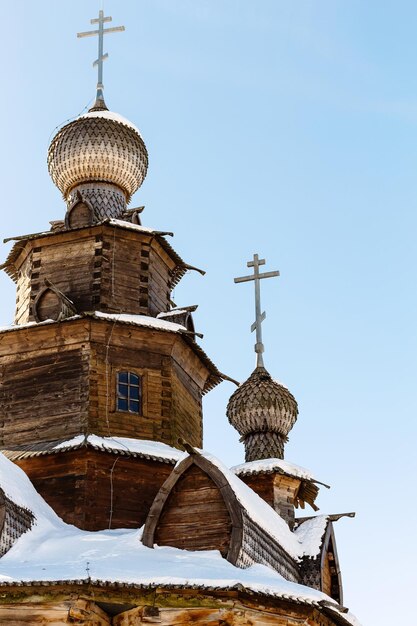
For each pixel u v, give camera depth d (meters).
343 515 30.59
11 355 29.66
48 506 26.55
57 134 34.56
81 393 28.45
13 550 24.02
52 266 31.36
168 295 32.75
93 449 27.02
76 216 32.56
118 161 33.97
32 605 21.89
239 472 30.81
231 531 23.97
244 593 22.25
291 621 23.06
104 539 24.77
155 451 27.72
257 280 35.53
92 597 21.91
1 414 28.97
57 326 29.28
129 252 31.50
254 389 32.84
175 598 22.12
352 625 25.25
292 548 28.66
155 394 29.30
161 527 24.55
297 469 31.22
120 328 29.41
